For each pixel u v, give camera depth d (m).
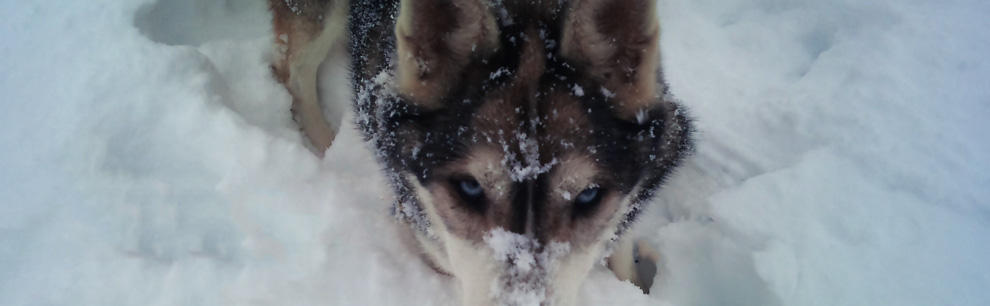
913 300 0.63
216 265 0.64
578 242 0.56
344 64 0.84
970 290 0.64
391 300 0.63
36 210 0.66
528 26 0.55
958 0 0.87
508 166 0.53
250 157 0.71
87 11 0.81
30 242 0.65
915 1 0.87
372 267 0.64
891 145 0.73
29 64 0.76
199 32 0.86
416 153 0.56
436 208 0.58
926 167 0.71
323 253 0.65
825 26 0.88
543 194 0.53
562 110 0.53
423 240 0.65
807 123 0.76
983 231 0.67
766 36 0.88
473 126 0.54
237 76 0.80
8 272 0.63
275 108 0.79
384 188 0.71
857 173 0.71
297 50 0.76
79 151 0.70
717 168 0.76
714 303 0.67
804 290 0.64
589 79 0.54
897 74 0.79
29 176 0.68
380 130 0.59
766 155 0.75
